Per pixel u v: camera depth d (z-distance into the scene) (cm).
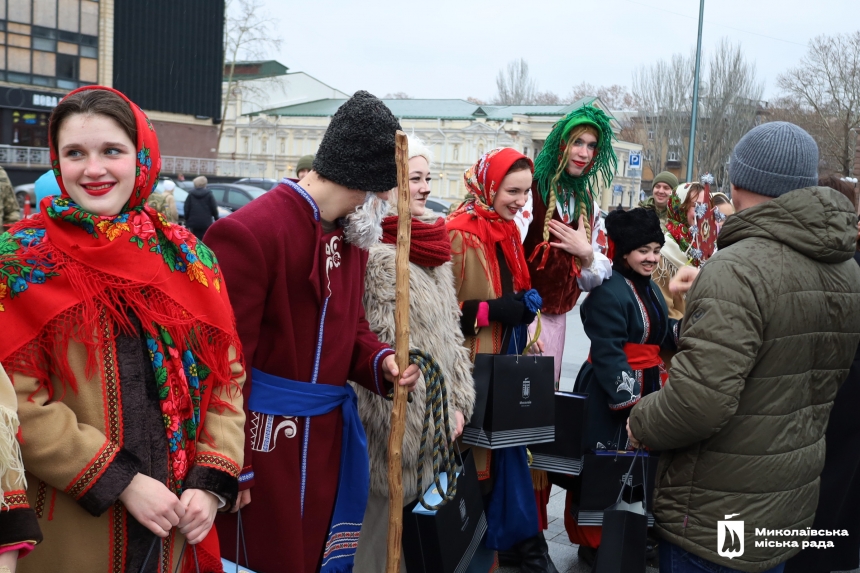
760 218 221
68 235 159
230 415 183
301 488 221
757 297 210
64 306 155
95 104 163
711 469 221
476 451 312
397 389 226
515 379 303
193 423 175
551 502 436
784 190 224
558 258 371
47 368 157
